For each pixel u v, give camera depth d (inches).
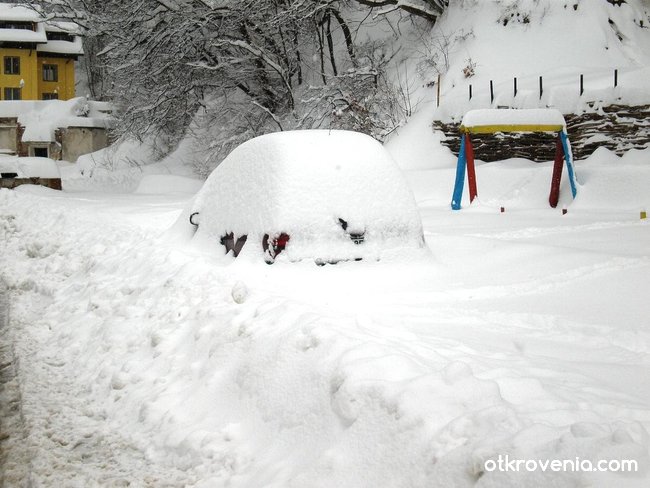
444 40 1130.7
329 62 1354.6
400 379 173.3
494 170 813.9
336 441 168.6
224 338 236.8
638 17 1115.9
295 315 225.8
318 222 337.1
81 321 313.7
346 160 350.6
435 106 1031.6
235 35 1307.8
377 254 341.4
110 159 1679.4
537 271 352.8
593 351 231.5
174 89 1307.8
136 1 1284.4
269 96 1355.8
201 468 187.8
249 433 194.7
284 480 166.9
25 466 194.9
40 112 2378.2
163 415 218.7
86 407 237.3
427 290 315.6
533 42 1064.8
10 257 499.8
